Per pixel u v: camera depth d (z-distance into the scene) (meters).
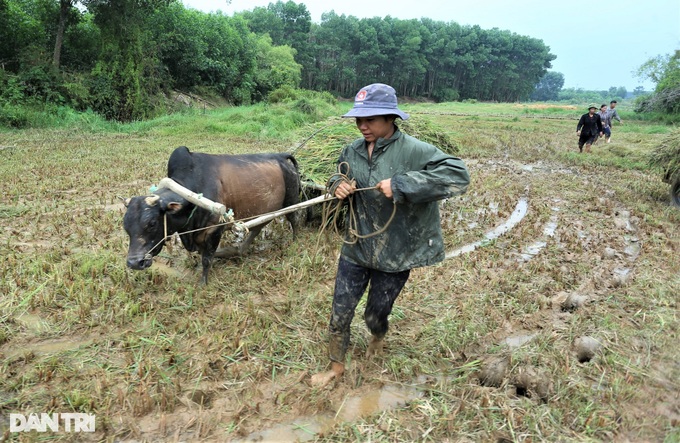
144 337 3.70
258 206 5.26
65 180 8.73
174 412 2.93
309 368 3.40
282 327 3.93
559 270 5.25
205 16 33.25
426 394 3.19
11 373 3.22
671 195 8.73
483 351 3.70
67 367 3.29
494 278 4.96
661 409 2.80
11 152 11.42
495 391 3.14
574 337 3.84
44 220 6.45
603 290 4.80
